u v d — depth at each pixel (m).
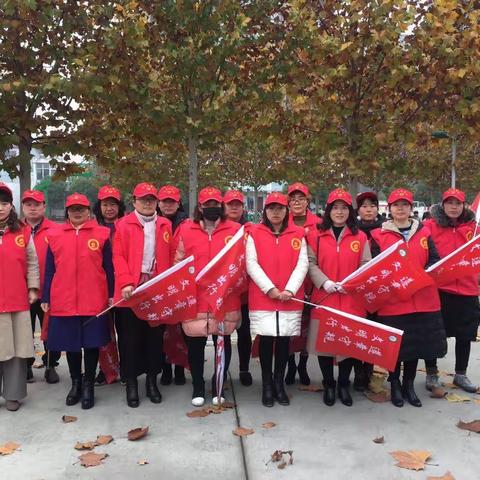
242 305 5.08
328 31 7.40
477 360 5.85
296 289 4.35
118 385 5.18
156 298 4.37
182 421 4.21
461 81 7.26
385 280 4.33
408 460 3.50
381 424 4.14
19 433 4.00
